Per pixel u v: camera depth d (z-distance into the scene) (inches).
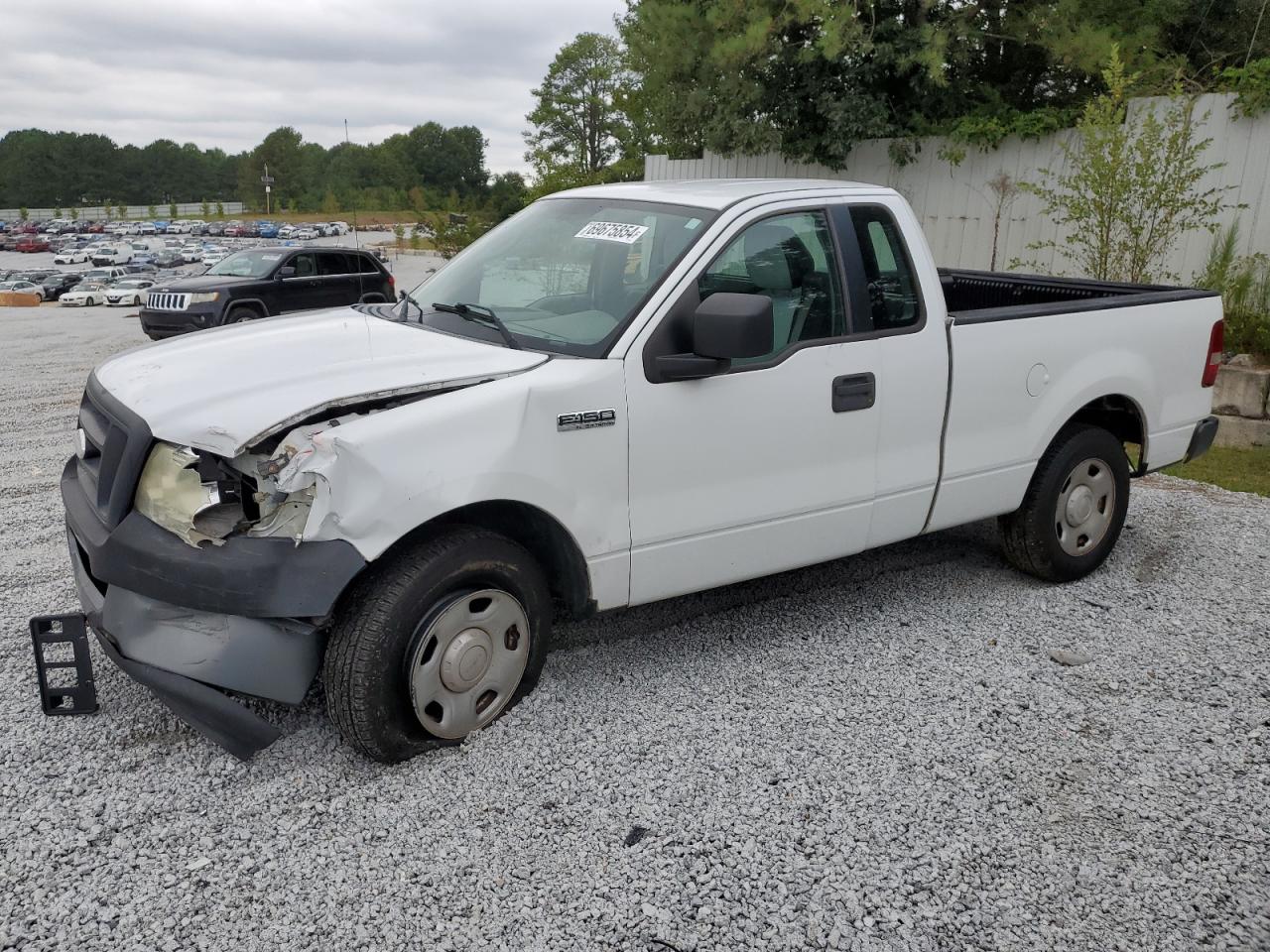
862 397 159.0
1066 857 114.6
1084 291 227.1
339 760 130.3
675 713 144.4
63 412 383.9
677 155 637.3
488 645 132.2
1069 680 157.4
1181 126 374.9
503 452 125.2
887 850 115.1
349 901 104.8
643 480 139.9
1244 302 354.9
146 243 3506.4
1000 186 446.6
